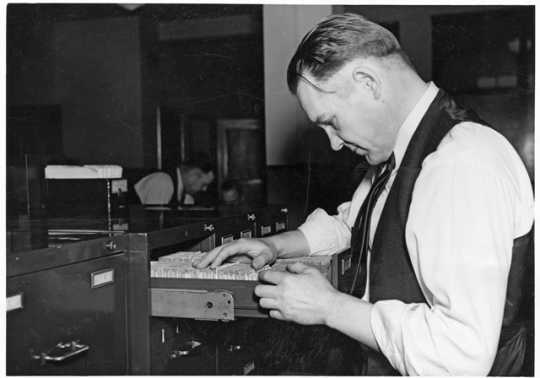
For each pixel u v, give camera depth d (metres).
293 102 4.01
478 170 1.02
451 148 1.07
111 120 5.59
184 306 1.21
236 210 2.00
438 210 1.02
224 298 1.17
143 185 3.79
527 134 3.95
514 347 1.17
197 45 5.30
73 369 1.10
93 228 1.38
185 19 5.28
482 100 4.16
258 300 1.17
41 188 1.84
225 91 5.57
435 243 1.02
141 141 5.70
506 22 4.07
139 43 5.56
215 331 1.49
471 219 1.00
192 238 1.49
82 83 5.57
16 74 4.75
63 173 1.86
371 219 1.32
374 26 1.18
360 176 3.67
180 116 5.76
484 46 4.10
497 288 0.99
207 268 1.29
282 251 1.52
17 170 1.79
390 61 1.17
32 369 1.00
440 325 1.00
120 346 1.23
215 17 5.11
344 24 1.17
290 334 1.54
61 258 1.07
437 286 1.01
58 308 1.06
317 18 4.02
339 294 1.12
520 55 4.05
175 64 5.57
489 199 1.01
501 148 1.10
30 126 4.99
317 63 1.16
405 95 1.18
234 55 5.21
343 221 1.69
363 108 1.17
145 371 1.25
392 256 1.17
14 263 0.96
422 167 1.10
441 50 4.17
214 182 5.73
